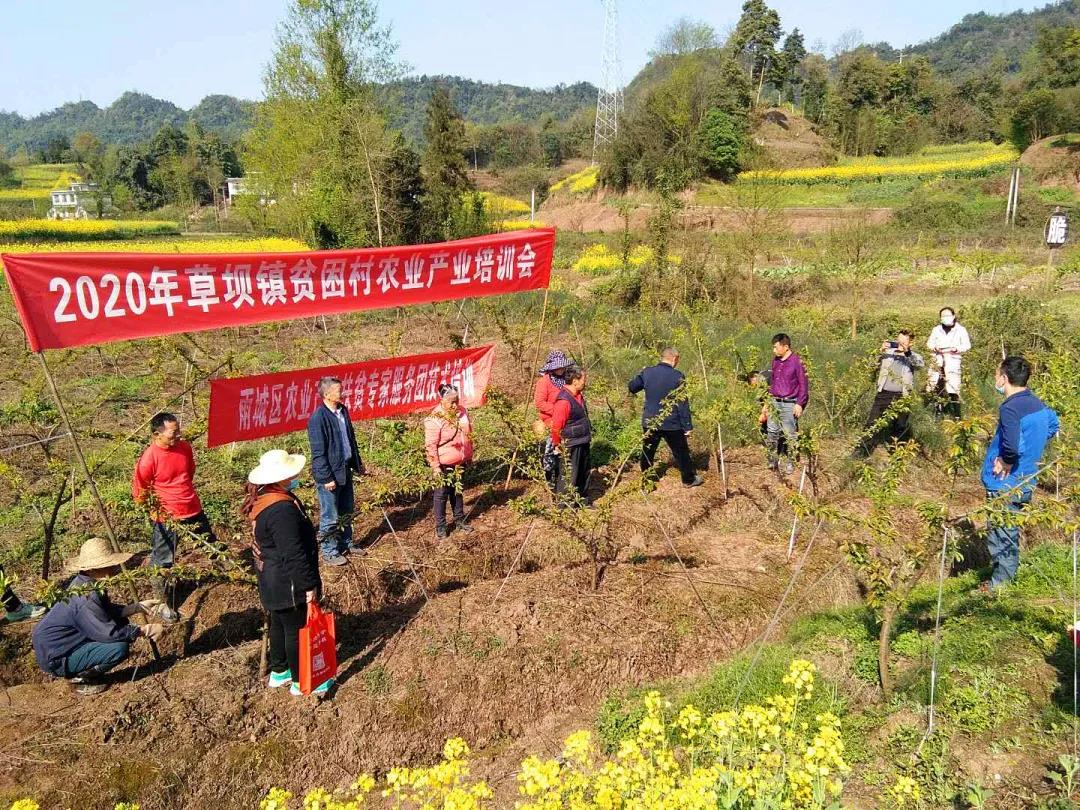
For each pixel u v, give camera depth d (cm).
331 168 2764
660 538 754
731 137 4775
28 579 666
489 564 712
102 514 545
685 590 647
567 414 729
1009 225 3706
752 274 1919
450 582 691
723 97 5041
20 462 912
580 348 1358
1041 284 1897
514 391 1213
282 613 505
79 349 1370
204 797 457
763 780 347
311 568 504
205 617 617
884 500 510
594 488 856
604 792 315
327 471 653
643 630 598
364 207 2725
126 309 538
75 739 473
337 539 670
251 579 542
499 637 582
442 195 3048
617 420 1037
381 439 964
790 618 626
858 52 7525
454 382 833
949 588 663
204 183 8619
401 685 538
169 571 523
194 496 634
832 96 7400
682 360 1313
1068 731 432
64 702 515
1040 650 517
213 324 586
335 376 732
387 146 2802
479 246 759
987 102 7525
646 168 5028
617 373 1277
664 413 752
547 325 1528
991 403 1071
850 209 4472
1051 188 4362
